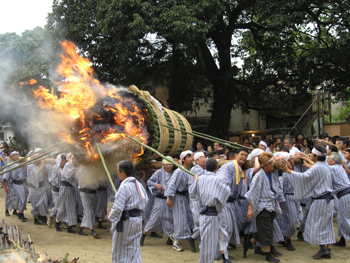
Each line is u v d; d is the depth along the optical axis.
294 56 17.44
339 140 8.96
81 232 7.68
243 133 21.95
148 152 7.08
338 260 5.83
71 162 7.71
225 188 5.05
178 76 16.67
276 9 13.40
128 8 13.20
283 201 6.14
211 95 20.17
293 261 5.78
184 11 12.46
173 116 8.91
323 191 5.89
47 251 6.30
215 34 16.39
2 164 15.12
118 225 4.42
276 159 5.76
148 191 7.75
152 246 6.80
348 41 14.12
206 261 5.01
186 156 6.67
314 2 13.91
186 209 6.63
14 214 10.10
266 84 17.47
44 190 8.84
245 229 6.54
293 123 22.89
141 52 14.89
